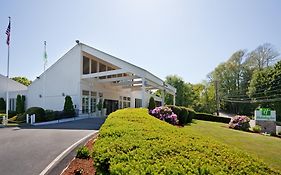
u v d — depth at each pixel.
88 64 27.64
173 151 3.46
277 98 44.34
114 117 8.21
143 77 22.48
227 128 19.25
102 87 30.41
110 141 4.21
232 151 3.91
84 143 9.28
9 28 21.69
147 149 3.50
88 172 5.18
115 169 2.78
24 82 57.69
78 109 25.52
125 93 37.09
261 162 3.51
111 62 24.23
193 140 4.52
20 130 14.24
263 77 48.78
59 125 17.31
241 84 57.25
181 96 54.72
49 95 27.73
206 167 2.75
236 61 58.12
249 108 56.94
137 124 6.29
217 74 60.53
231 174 2.73
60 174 5.29
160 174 2.52
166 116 15.41
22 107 28.75
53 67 27.84
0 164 6.28
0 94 32.19
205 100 57.12
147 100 33.81
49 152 7.67
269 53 52.28
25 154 7.40
